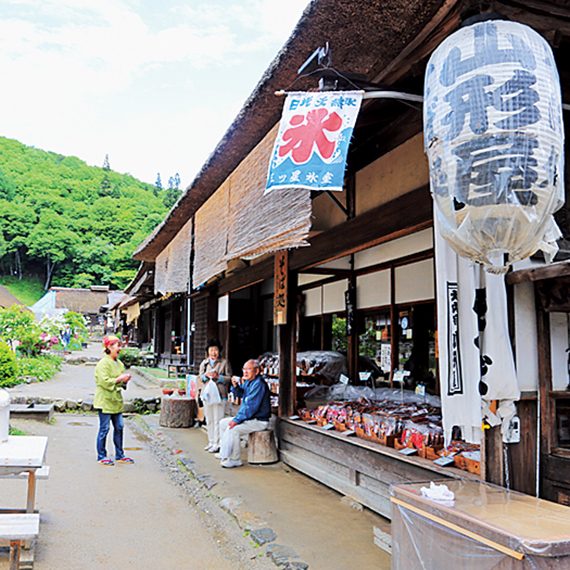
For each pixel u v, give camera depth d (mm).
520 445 3109
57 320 22906
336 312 7320
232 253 5711
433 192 2391
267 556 3773
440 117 2297
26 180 72000
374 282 6434
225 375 7730
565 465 2980
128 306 27453
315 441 5797
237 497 5094
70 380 15617
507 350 2969
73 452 7238
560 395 3104
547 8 2607
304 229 4004
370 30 2844
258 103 3996
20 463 3633
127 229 69438
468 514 2357
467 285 3080
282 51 3189
